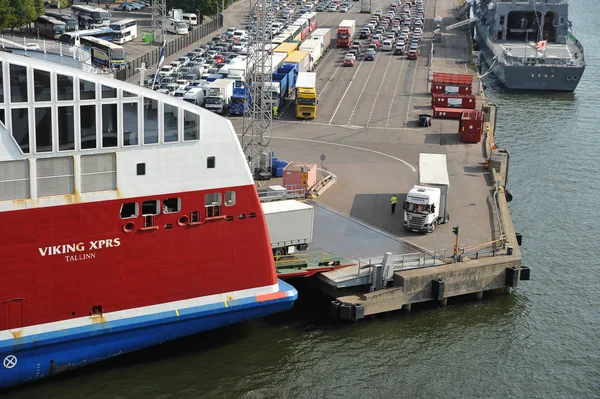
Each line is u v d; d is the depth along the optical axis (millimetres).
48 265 61594
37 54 79250
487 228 93125
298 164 104062
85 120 60844
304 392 67062
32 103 58875
